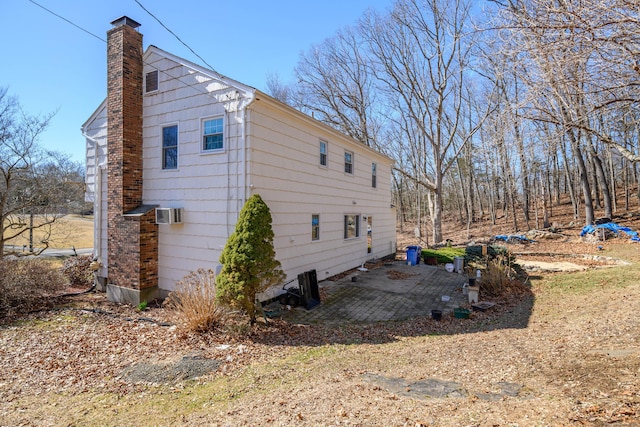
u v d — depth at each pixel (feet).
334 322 24.90
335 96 86.89
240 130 26.66
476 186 114.62
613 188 87.04
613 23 11.61
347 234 43.16
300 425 10.91
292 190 31.55
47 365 18.37
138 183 31.91
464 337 20.97
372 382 14.25
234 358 18.69
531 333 20.11
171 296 25.49
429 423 10.15
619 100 13.69
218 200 27.68
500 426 9.51
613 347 15.26
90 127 35.73
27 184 54.54
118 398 14.69
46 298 31.63
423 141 89.20
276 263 24.14
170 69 30.60
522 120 17.80
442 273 43.14
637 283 29.66
